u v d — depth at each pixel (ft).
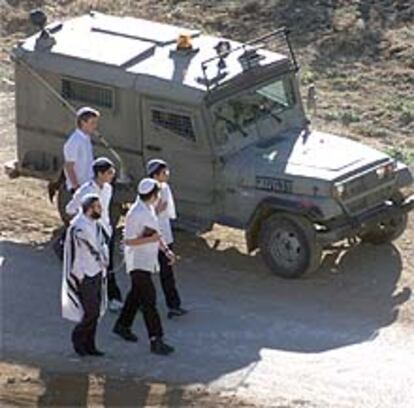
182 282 215.31
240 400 178.70
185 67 219.20
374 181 213.66
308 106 260.42
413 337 197.16
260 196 213.05
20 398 179.73
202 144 215.31
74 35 232.94
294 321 202.18
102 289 188.24
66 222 228.22
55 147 231.91
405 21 328.90
